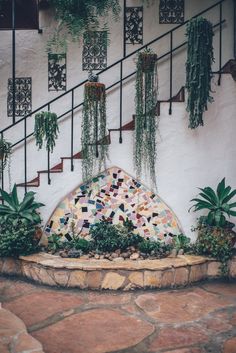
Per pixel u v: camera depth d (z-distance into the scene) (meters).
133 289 4.03
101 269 4.02
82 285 4.05
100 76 5.75
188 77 4.38
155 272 4.04
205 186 4.72
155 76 4.57
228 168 4.69
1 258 4.48
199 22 4.29
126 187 4.86
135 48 5.70
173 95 5.59
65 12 5.05
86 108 4.53
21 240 4.37
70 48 5.78
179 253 4.54
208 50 4.34
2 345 2.66
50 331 3.10
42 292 3.98
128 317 3.37
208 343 2.90
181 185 4.74
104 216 4.86
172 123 4.71
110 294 3.94
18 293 3.95
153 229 4.80
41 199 4.86
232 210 4.66
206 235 4.39
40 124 4.54
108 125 5.70
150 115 4.54
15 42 5.87
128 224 4.74
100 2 5.01
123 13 5.69
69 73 5.80
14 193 4.70
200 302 3.72
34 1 5.68
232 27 5.39
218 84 4.65
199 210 4.73
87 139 4.59
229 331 3.10
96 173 4.80
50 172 4.84
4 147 4.82
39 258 4.33
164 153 4.74
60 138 5.76
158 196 4.77
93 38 5.50
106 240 4.50
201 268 4.29
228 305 3.65
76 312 3.48
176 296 3.88
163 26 5.67
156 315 3.41
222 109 4.67
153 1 5.66
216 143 4.69
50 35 5.82
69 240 4.83
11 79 5.91
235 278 4.37
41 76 5.85
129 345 2.87
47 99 5.84
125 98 5.66
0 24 5.91
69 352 2.76
